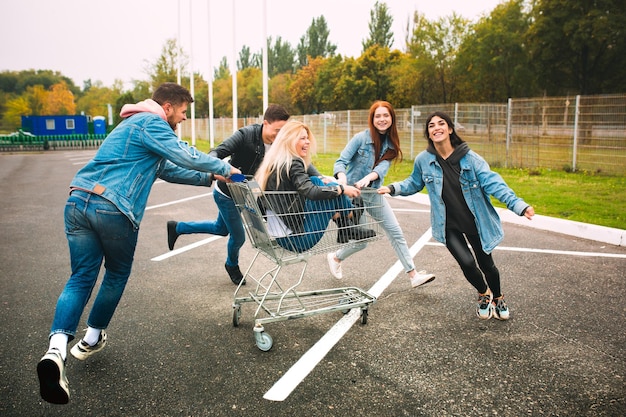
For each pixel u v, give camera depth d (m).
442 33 38.75
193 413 2.70
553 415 2.68
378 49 46.50
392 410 2.73
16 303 4.32
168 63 40.06
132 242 3.06
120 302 4.38
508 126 14.23
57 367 2.48
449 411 2.72
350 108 46.91
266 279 5.04
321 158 19.19
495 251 6.00
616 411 2.71
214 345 3.54
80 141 34.09
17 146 31.22
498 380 3.04
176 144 3.02
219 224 4.65
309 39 76.38
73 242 2.91
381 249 6.20
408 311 4.17
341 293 4.17
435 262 5.63
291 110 60.53
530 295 4.49
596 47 30.86
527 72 34.16
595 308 4.17
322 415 2.68
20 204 9.80
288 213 3.58
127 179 2.95
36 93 87.38
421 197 9.90
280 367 3.21
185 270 5.36
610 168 12.36
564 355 3.35
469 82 37.75
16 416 2.66
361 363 3.27
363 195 4.21
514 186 10.72
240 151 4.26
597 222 7.10
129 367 3.21
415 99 40.72
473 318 4.00
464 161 3.80
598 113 12.49
